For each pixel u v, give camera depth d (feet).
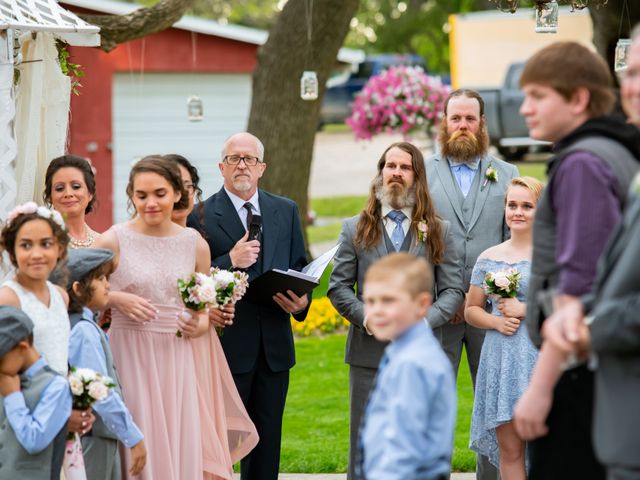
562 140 12.10
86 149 57.21
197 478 17.02
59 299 14.48
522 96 75.72
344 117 104.53
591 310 10.82
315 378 29.73
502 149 79.00
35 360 13.66
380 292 11.74
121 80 58.18
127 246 17.10
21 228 13.94
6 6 18.20
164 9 29.43
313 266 19.17
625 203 11.46
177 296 17.20
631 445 10.28
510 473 17.62
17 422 13.20
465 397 27.37
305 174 41.45
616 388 10.45
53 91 19.58
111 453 15.69
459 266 19.10
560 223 11.63
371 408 11.71
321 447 23.27
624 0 33.17
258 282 18.57
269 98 40.73
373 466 11.46
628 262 10.25
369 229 18.84
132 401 16.74
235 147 19.39
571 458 12.39
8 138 17.80
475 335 20.03
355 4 40.11
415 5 119.03
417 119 48.80
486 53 77.10
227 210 19.48
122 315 16.98
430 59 118.52
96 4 54.24
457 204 20.53
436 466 11.42
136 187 16.88
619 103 30.09
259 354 19.17
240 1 113.39
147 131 58.85
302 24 39.86
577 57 12.01
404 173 18.62
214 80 59.57
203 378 17.92
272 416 19.29
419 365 11.41
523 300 17.80
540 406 11.47
